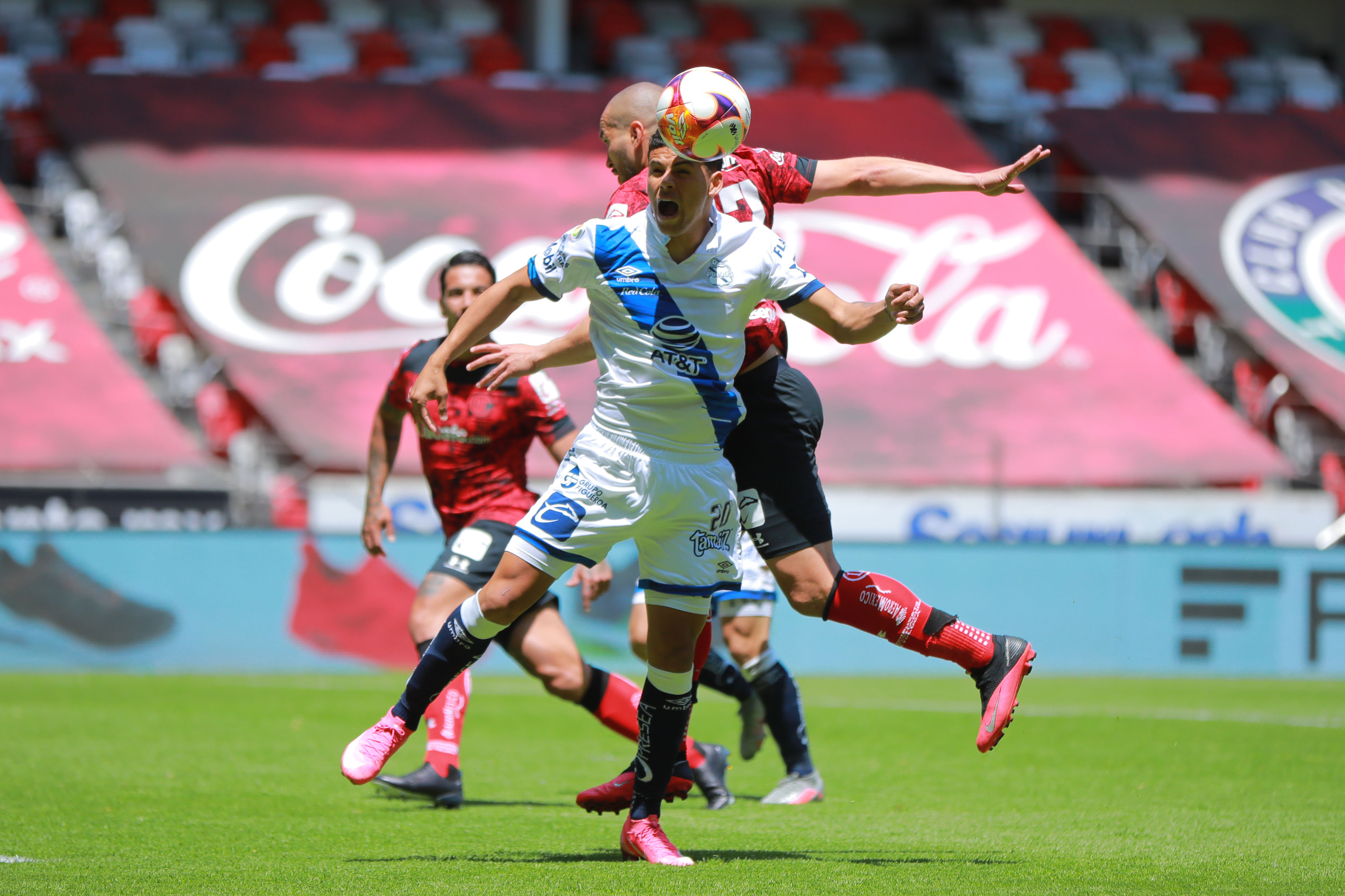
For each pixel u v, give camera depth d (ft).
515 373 40.22
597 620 136.46
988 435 188.44
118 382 176.04
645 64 248.11
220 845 43.21
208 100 217.15
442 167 215.72
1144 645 147.02
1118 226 228.84
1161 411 195.00
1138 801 55.52
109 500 160.25
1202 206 228.22
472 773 65.36
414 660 137.90
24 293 183.42
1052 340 203.10
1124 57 278.05
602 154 223.30
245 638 136.36
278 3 254.88
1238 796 57.06
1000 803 55.36
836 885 35.94
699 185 36.94
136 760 66.49
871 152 229.66
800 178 44.96
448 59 248.52
